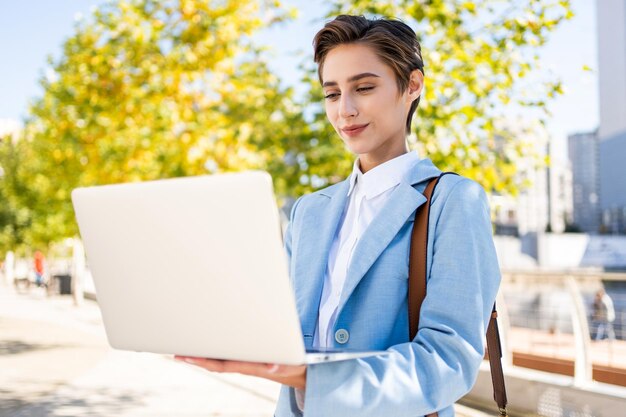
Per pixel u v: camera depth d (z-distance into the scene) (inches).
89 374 285.7
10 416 208.8
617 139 2559.1
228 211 36.9
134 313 43.0
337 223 57.8
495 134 245.6
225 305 37.8
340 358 38.6
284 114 359.3
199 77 393.1
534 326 273.0
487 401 212.1
